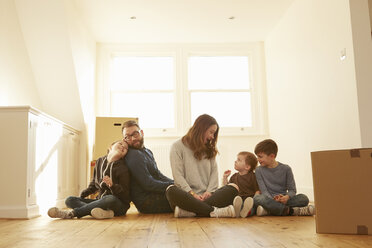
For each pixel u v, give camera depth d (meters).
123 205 2.97
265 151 2.99
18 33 4.60
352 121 3.62
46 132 3.75
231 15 5.43
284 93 5.56
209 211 2.68
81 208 2.88
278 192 2.98
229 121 6.44
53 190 3.98
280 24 5.65
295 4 5.01
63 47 4.85
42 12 4.61
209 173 3.02
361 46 3.56
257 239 1.75
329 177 1.85
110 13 5.24
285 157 5.59
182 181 2.88
